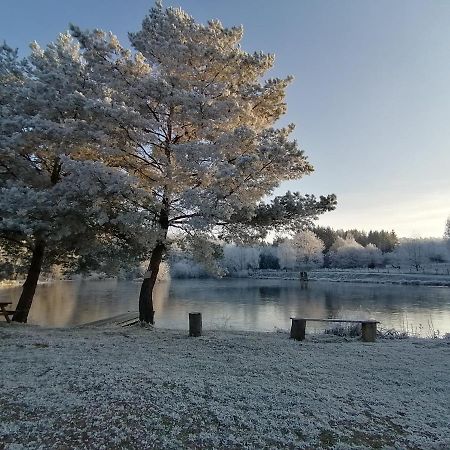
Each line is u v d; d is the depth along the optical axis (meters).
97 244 12.79
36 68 13.88
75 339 9.98
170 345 9.74
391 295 42.56
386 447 4.85
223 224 12.38
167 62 12.22
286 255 96.38
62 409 5.28
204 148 10.88
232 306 32.28
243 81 13.09
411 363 8.69
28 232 10.56
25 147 12.40
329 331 15.00
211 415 5.42
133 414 5.25
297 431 5.14
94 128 11.22
